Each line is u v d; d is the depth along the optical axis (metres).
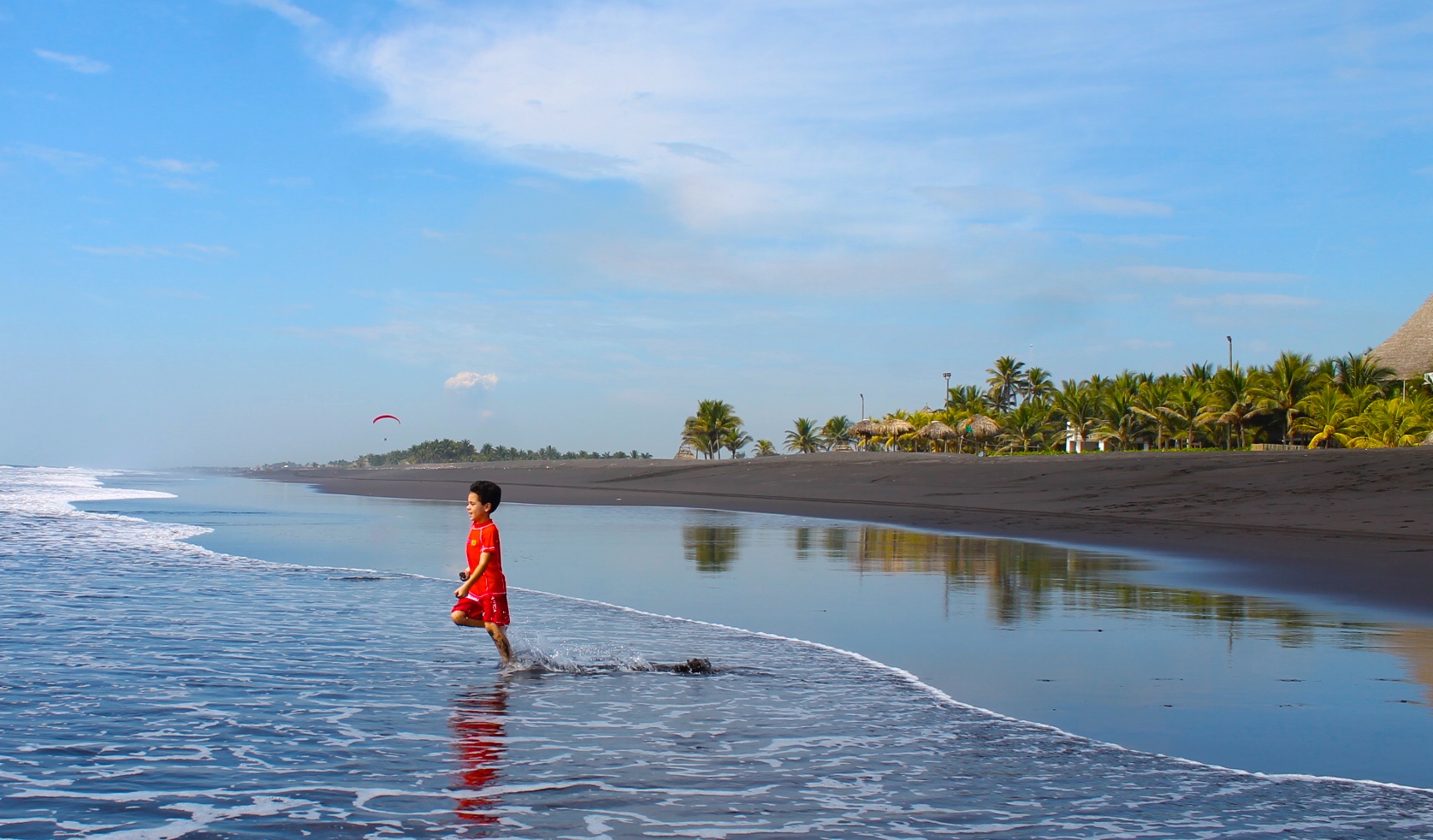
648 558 15.15
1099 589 11.41
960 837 4.03
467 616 7.52
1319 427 58.53
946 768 4.97
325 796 4.46
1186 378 75.50
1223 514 22.25
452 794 4.50
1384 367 68.06
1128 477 31.61
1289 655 7.66
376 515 27.08
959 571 13.40
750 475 50.72
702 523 23.44
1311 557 14.61
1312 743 5.39
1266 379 63.78
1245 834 4.09
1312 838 4.04
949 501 30.59
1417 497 21.55
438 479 68.69
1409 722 5.80
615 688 6.73
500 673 7.19
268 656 7.74
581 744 5.34
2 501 33.16
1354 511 20.67
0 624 9.12
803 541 18.27
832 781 4.75
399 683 6.82
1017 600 10.62
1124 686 6.71
